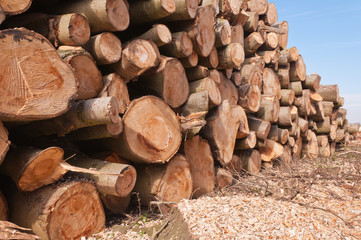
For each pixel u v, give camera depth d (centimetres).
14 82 221
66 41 284
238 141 536
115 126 302
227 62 492
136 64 330
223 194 435
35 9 330
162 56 388
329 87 879
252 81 586
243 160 559
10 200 281
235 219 272
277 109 634
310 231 264
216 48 499
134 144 329
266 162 619
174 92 395
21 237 219
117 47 320
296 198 395
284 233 256
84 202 282
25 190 261
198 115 388
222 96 509
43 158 252
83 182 279
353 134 1148
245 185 461
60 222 262
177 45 392
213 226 257
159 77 373
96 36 306
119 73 339
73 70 256
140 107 336
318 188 443
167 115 362
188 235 250
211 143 462
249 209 297
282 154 631
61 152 261
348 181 477
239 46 502
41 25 293
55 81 244
